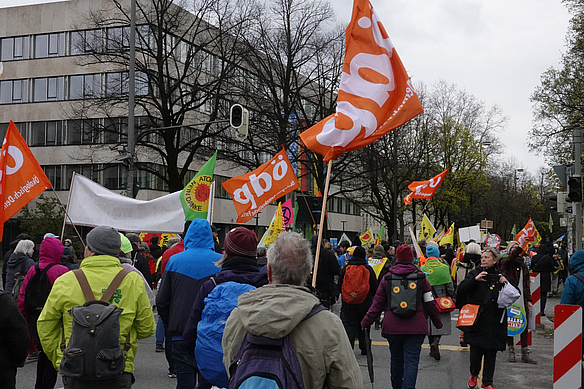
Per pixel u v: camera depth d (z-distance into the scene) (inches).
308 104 1412.4
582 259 243.1
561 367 214.2
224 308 163.6
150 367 336.5
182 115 1204.5
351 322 364.2
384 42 244.1
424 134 1841.8
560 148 1114.7
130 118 775.1
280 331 99.3
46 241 292.5
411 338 254.7
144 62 1256.8
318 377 101.2
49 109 1791.3
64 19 1769.2
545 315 632.4
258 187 415.2
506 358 392.8
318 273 388.5
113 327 155.7
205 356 164.7
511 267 368.2
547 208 2600.9
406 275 256.8
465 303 278.2
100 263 170.9
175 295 202.8
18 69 1824.6
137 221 404.5
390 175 1722.4
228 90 1186.6
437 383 314.5
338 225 2832.2
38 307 288.7
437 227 2172.7
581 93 1077.8
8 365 161.3
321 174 1235.9
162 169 1737.2
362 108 238.7
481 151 2014.0
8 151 281.6
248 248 172.7
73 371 151.0
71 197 388.8
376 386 306.7
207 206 427.2
